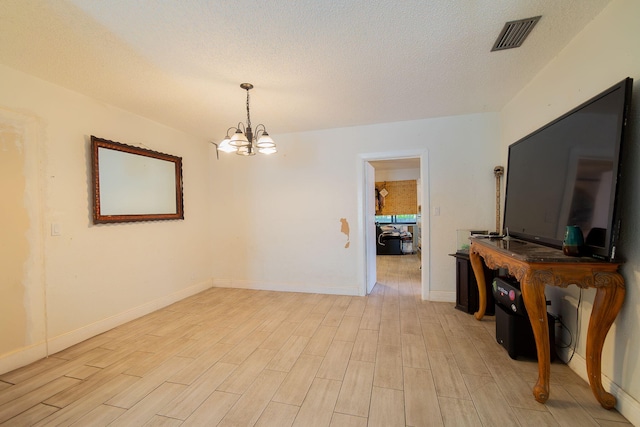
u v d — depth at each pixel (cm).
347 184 386
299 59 210
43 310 236
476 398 173
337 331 273
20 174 225
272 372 206
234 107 304
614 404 157
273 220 417
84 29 172
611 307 151
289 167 408
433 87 262
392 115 337
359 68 225
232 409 169
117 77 235
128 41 185
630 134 149
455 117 344
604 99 148
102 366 218
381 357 223
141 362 223
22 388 192
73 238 260
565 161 179
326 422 157
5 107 216
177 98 278
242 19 165
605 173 146
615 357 160
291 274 412
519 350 215
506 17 168
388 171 787
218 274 442
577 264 154
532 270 161
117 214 296
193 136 408
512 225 253
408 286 429
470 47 199
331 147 390
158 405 173
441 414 160
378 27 175
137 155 320
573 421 152
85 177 270
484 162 336
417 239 716
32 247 231
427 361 215
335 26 173
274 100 286
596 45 170
